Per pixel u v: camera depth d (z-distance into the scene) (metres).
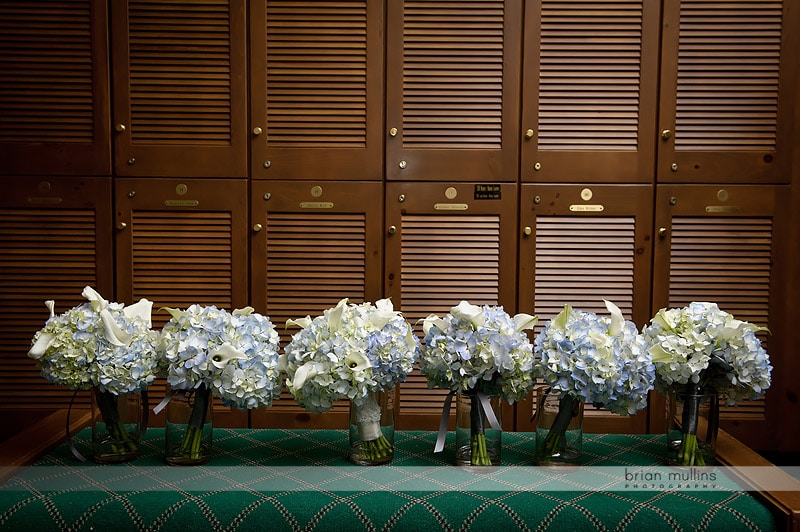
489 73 2.23
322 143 2.26
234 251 2.26
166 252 2.26
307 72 2.23
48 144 2.22
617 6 2.20
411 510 1.06
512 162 2.24
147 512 1.05
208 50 2.22
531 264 2.26
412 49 2.23
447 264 2.27
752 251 2.25
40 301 2.27
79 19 2.20
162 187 2.24
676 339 1.24
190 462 1.25
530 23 2.21
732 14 2.19
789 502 1.07
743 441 2.27
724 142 2.23
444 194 2.25
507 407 2.28
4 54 2.21
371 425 1.25
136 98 2.23
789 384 2.26
